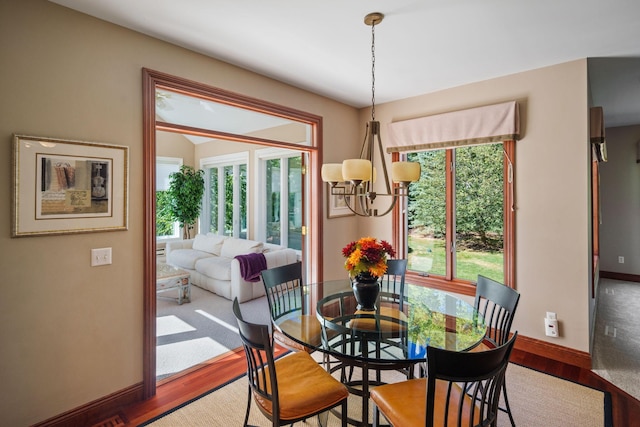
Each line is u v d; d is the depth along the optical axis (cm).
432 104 356
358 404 228
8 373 176
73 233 197
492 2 190
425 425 133
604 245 556
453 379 126
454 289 348
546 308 290
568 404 223
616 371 266
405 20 210
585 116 270
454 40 238
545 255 290
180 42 238
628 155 528
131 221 221
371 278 209
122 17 205
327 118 373
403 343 175
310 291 265
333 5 193
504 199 315
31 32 181
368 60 272
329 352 168
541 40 238
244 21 211
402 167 195
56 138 189
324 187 371
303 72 297
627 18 208
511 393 236
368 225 415
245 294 439
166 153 650
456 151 354
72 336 197
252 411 216
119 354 216
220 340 325
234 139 293
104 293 210
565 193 280
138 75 222
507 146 309
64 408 195
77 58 197
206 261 496
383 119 398
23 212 179
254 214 562
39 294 186
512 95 305
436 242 370
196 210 659
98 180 205
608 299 449
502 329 204
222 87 270
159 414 212
